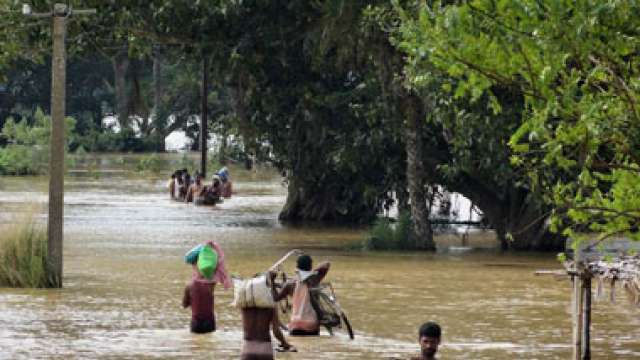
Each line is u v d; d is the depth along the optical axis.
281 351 33.94
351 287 49.03
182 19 73.50
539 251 69.62
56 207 47.22
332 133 79.25
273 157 92.75
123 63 189.75
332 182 87.00
